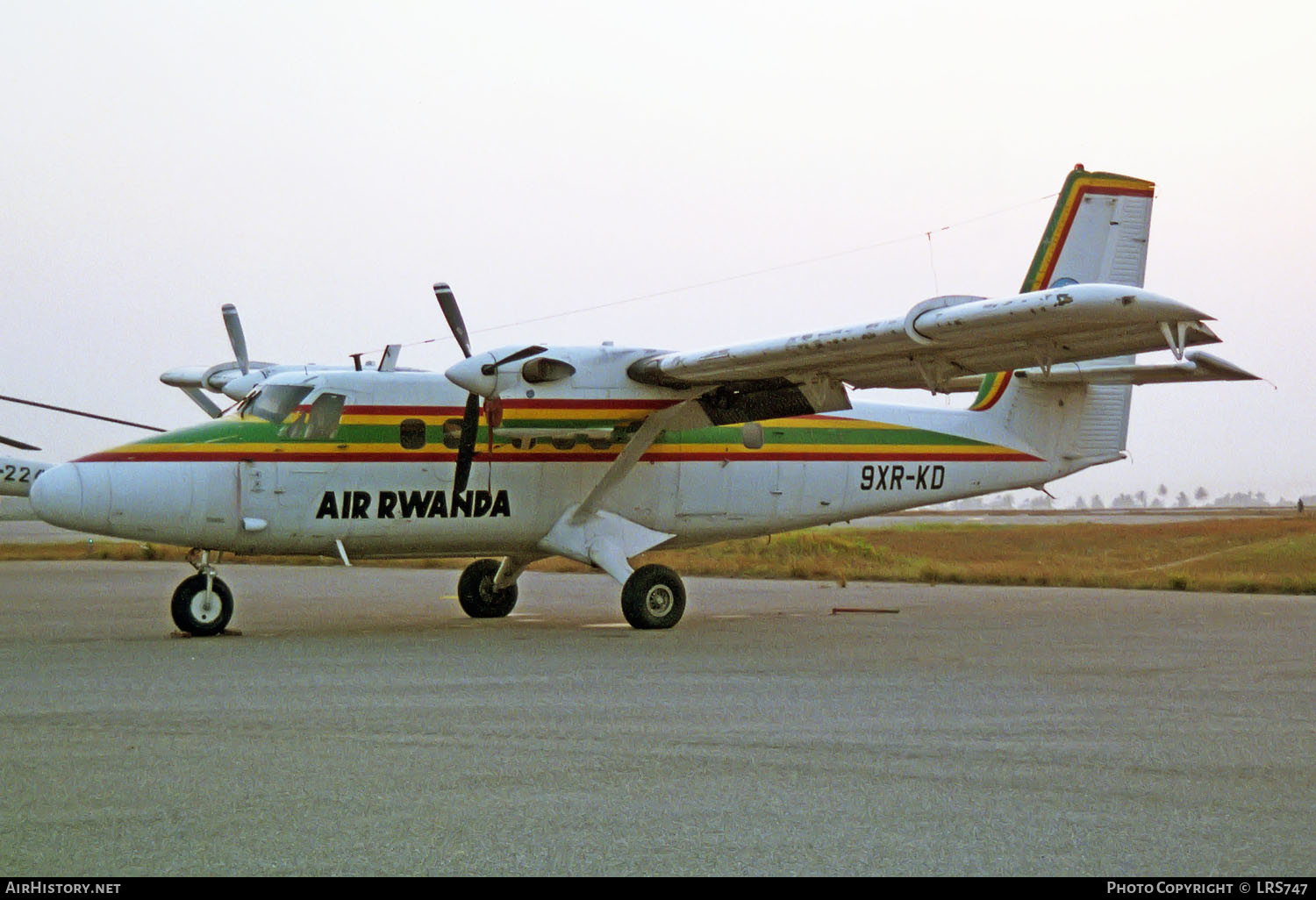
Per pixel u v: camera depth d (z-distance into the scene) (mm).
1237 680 12266
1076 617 19969
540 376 17656
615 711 10328
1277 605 22547
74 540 64125
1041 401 21922
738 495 20078
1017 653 14656
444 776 7852
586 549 18781
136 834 6508
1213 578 29531
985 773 8016
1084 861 6141
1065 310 13922
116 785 7574
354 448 17703
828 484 20625
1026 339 15398
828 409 18953
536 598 24922
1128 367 20469
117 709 10328
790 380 18125
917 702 10836
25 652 14586
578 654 14508
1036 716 10117
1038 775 7961
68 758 8359
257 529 17156
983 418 21656
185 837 6465
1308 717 10117
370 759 8367
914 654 14469
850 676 12461
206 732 9305
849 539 48156
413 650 14852
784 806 7145
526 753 8586
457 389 18406
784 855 6230
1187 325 14070
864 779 7828
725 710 10375
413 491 18031
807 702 10805
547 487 18812
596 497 18703
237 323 21469
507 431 17656
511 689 11492
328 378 17875
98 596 25938
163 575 35312
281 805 7113
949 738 9172
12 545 56844
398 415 18031
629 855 6219
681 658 14055
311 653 14508
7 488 35188
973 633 17109
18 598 25016
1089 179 20984
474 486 18344
